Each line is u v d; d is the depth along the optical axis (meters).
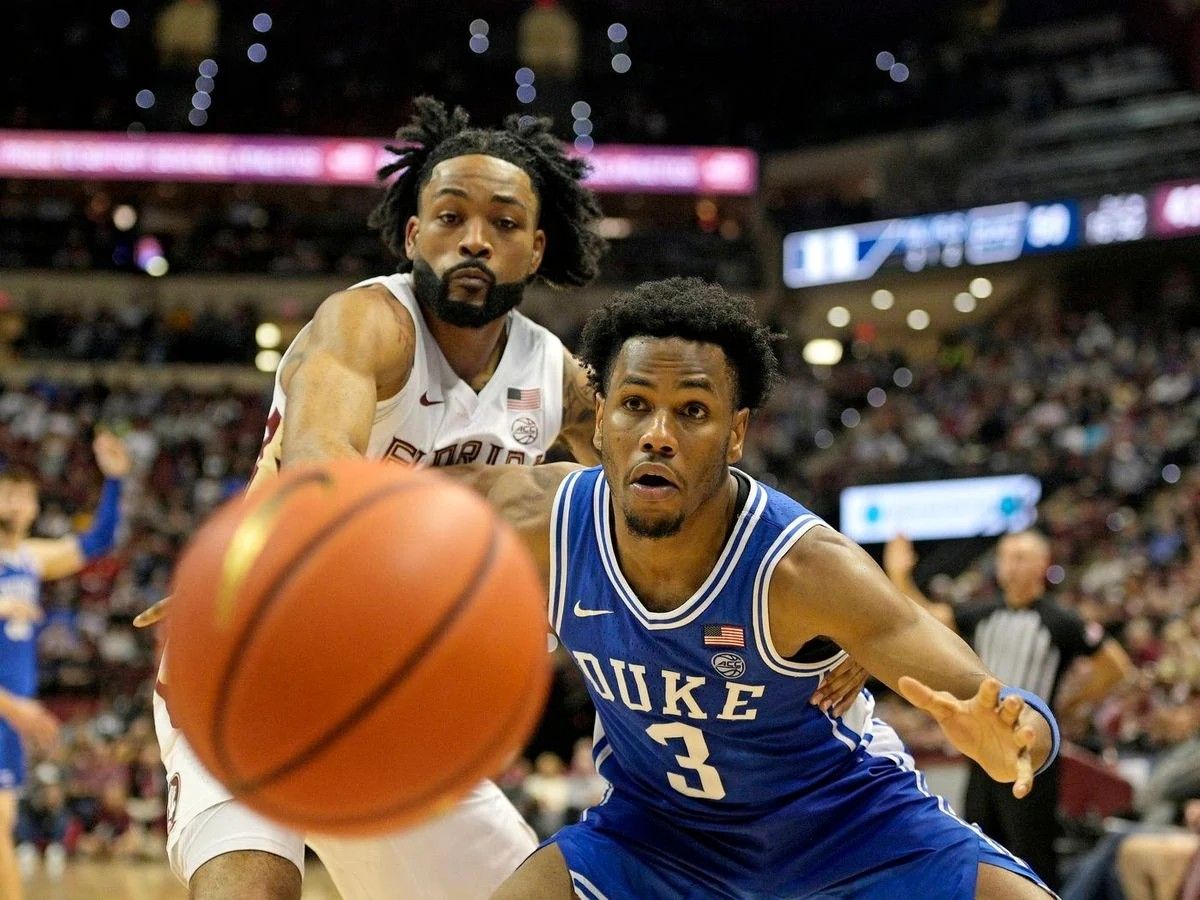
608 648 2.32
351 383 2.44
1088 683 5.47
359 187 21.50
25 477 5.62
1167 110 19.73
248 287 20.55
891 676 2.16
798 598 2.20
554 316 20.28
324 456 2.21
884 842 2.41
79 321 19.80
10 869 5.07
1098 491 13.60
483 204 2.68
